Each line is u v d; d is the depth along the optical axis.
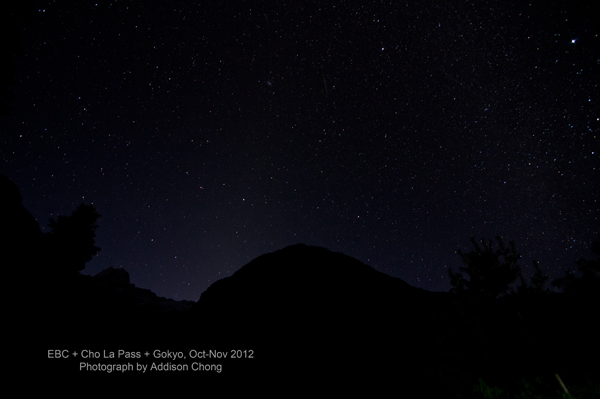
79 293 8.18
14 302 5.30
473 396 3.74
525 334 4.39
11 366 3.80
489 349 4.30
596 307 4.28
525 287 5.41
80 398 3.63
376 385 4.30
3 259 5.98
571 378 3.70
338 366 5.09
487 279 5.30
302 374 4.83
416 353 5.29
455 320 4.89
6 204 7.00
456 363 4.41
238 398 4.04
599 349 3.98
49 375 3.92
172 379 4.52
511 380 3.88
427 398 3.84
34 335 4.77
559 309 4.82
